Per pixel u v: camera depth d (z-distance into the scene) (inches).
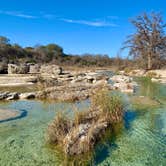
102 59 3612.2
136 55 2124.8
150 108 583.2
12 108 563.2
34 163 275.3
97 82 1065.5
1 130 389.7
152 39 2073.1
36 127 406.6
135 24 2074.3
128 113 522.6
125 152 312.3
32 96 719.1
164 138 367.6
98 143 338.6
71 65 3196.4
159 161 289.4
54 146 322.3
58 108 560.4
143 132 394.3
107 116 425.7
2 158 287.0
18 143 333.1
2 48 2839.6
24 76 1256.8
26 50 3304.6
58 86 904.3
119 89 895.1
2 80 1105.4
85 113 403.5
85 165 273.7
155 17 2059.5
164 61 2105.1
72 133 320.8
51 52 3617.1
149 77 1675.7
